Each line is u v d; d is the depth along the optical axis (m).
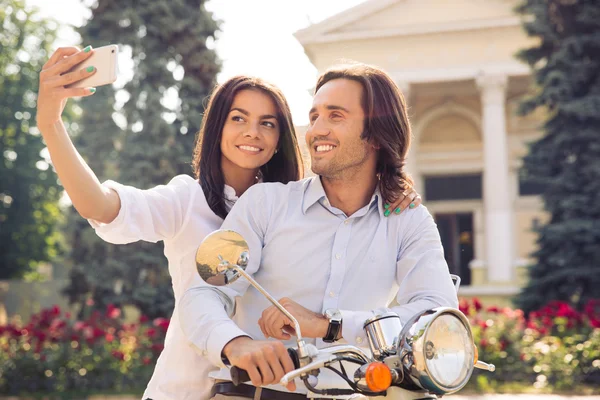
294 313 1.91
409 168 24.52
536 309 16.38
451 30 22.08
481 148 25.80
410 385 1.75
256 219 2.21
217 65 18.14
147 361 10.55
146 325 11.59
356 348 1.77
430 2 22.19
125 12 17.64
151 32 17.88
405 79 22.39
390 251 2.21
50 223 30.03
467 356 1.74
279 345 1.77
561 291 16.11
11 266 29.39
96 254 17.03
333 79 2.21
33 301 24.45
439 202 26.27
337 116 2.16
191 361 2.40
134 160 17.33
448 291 2.14
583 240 16.16
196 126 17.80
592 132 16.92
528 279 17.48
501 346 10.27
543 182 17.28
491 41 22.25
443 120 26.19
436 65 22.41
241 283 2.15
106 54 2.07
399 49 22.45
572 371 10.02
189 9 18.11
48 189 29.53
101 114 18.28
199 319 1.96
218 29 18.31
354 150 2.15
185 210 2.51
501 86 22.25
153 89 17.78
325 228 2.18
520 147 25.41
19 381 10.18
